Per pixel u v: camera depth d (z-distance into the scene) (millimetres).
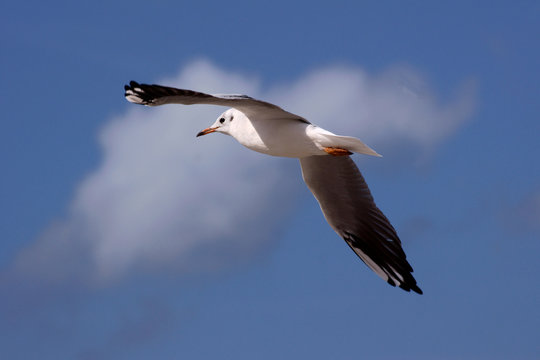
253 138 11703
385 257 13961
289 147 11469
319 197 13836
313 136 11062
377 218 13727
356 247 14234
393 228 13648
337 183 13539
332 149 11109
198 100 9781
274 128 11406
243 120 11805
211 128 12523
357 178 13438
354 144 10836
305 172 13359
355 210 13859
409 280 13734
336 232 14312
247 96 10016
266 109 11086
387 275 14023
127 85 9656
